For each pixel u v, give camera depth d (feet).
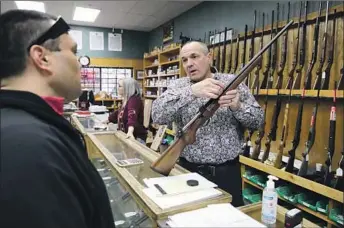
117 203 4.03
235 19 12.01
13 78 1.81
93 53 21.91
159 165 3.30
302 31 8.00
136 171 3.64
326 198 7.04
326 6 7.47
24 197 1.44
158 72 18.94
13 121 1.61
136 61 23.15
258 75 9.20
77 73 2.09
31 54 1.81
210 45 12.90
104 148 5.09
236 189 4.18
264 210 2.84
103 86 22.34
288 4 8.96
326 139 7.64
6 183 1.44
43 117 1.75
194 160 4.24
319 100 7.77
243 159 8.86
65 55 1.97
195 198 2.69
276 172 7.70
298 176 7.07
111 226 2.16
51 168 1.53
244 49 10.11
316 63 7.68
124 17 18.58
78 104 15.51
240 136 4.45
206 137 4.16
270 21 10.03
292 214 2.79
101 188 2.07
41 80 1.87
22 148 1.51
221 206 2.62
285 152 8.80
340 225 6.17
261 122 4.18
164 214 2.43
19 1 14.67
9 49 1.78
